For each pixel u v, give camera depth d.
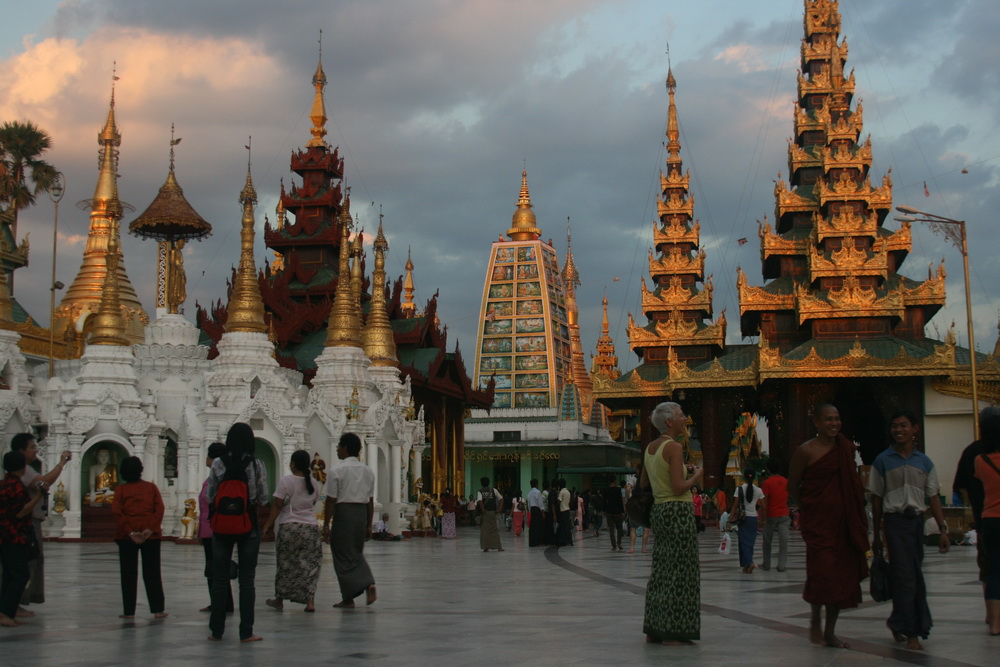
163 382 46.56
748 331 80.00
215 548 13.55
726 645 12.68
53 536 40.69
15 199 68.38
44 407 46.28
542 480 99.25
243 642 13.25
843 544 12.52
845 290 67.81
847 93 77.25
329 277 76.25
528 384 109.25
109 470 42.94
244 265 46.75
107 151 70.69
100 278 66.75
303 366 68.00
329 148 80.06
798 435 67.31
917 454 13.20
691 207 79.62
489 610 16.78
